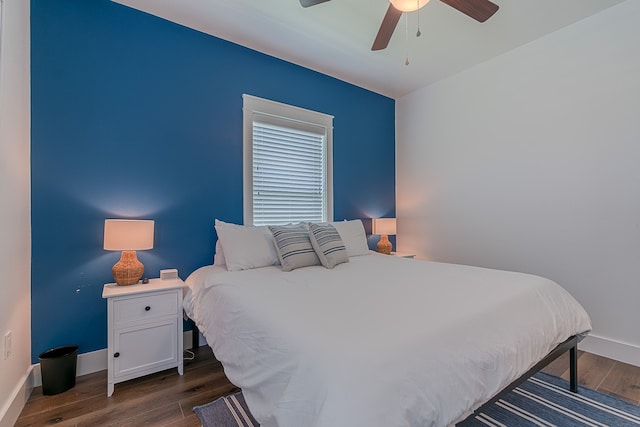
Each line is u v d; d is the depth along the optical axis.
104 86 2.27
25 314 1.90
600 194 2.43
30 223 1.99
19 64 1.84
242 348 1.37
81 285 2.17
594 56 2.45
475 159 3.31
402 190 4.15
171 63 2.55
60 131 2.11
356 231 3.13
